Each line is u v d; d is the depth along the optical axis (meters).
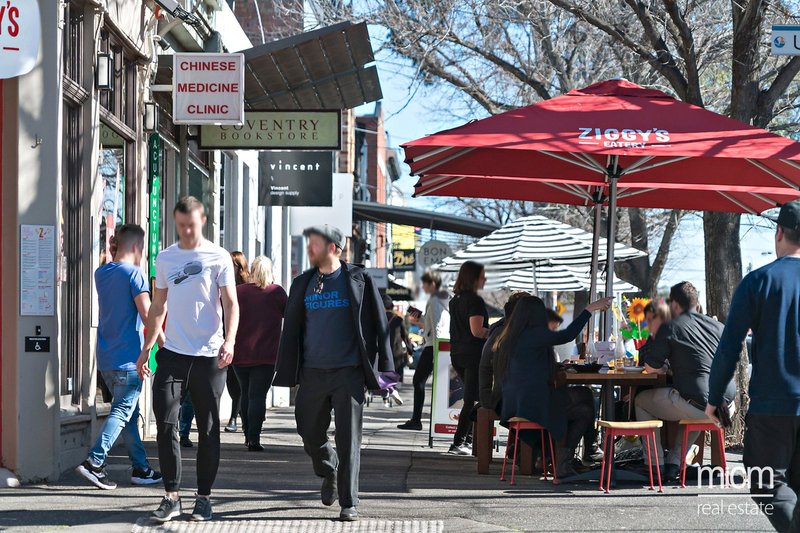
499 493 10.75
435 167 12.30
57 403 10.52
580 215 35.84
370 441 16.34
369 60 18.42
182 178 17.58
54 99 10.51
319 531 8.49
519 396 11.44
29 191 10.35
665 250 31.19
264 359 13.75
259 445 13.85
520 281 23.33
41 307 10.40
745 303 7.26
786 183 12.20
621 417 13.58
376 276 44.31
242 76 14.57
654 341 11.59
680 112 11.70
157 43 15.52
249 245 24.42
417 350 47.25
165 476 8.71
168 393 8.69
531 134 11.11
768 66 22.36
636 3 17.72
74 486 10.30
